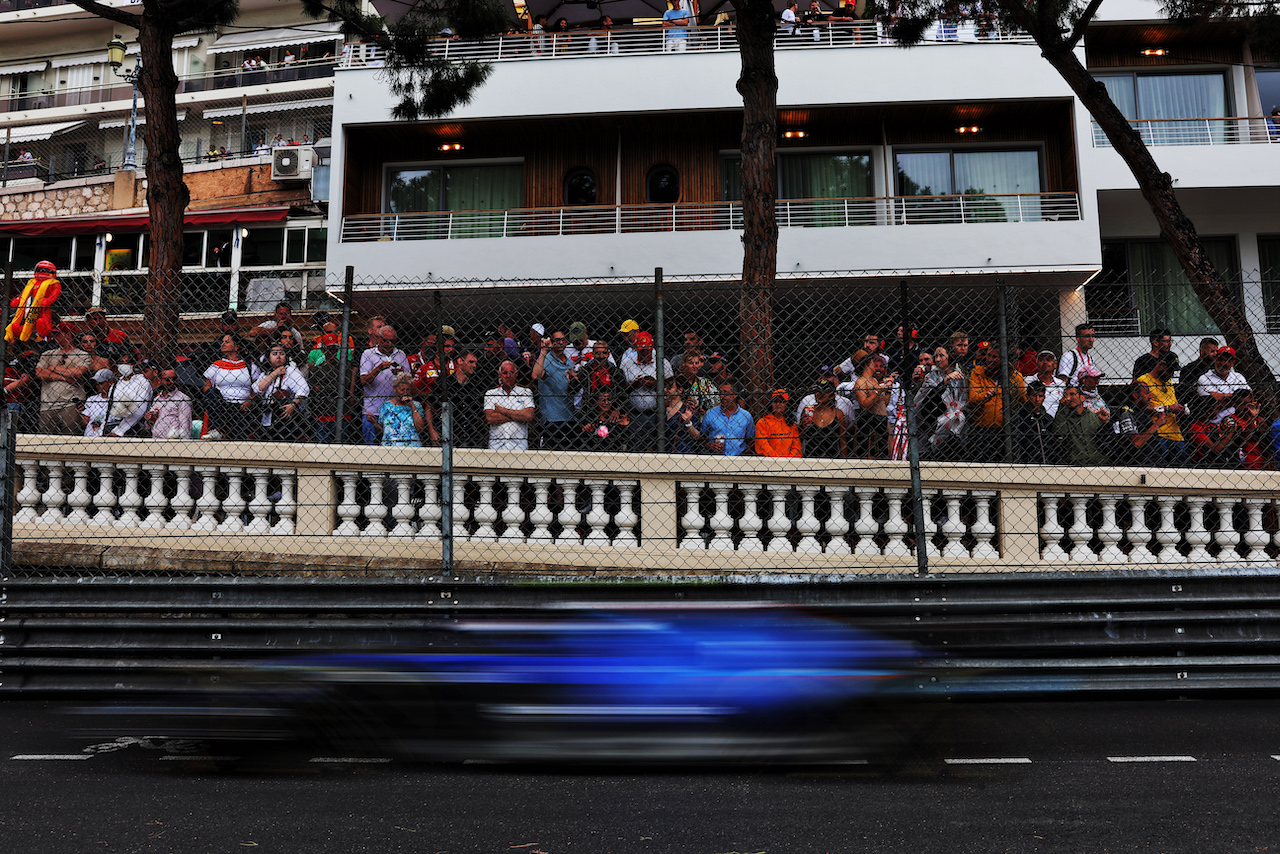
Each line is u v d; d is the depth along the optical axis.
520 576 6.67
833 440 7.50
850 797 3.98
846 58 16.81
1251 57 17.83
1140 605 5.93
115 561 6.96
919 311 8.62
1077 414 7.39
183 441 7.08
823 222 17.66
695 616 4.27
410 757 4.23
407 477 6.98
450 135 18.27
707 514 7.07
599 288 7.84
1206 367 7.72
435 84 14.00
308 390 7.93
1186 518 6.98
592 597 4.87
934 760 4.56
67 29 36.66
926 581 5.89
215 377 7.70
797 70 16.84
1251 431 7.27
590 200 18.11
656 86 17.08
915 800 3.94
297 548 6.88
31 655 5.87
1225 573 6.07
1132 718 5.43
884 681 4.14
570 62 17.25
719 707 4.13
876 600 5.86
